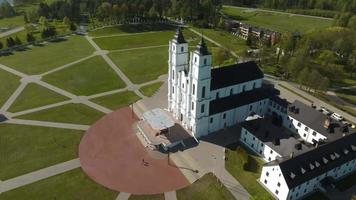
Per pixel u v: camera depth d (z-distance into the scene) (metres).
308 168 86.00
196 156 100.94
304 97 137.25
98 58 175.38
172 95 117.62
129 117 121.88
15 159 99.62
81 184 90.81
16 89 140.75
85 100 133.00
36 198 85.88
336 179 93.75
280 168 82.62
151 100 132.25
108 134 111.94
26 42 194.38
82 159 100.12
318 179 88.44
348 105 133.00
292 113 113.50
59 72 157.62
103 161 99.56
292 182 82.19
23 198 85.75
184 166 97.56
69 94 137.50
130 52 185.38
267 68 164.00
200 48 94.19
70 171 95.38
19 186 89.50
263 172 89.19
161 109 119.12
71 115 122.31
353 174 96.12
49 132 112.19
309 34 185.12
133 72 159.38
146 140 107.50
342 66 170.75
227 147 105.06
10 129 113.38
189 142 106.69
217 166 96.94
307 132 108.62
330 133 102.00
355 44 173.75
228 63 157.75
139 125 113.06
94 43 198.00
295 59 150.75
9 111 124.12
